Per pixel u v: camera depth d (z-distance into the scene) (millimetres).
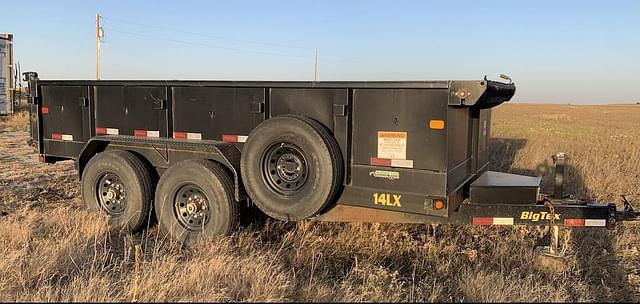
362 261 5172
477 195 4996
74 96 6789
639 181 9422
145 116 6219
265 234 5867
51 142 7113
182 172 5641
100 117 6605
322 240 5637
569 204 4961
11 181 9508
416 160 4715
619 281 4891
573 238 5863
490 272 4762
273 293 3902
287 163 5129
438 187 4648
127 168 6113
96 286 3949
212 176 5461
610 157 11422
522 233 5773
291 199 5008
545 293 4137
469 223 4938
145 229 6359
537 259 5070
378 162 4875
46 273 4367
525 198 4980
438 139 4609
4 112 23094
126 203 6207
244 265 4340
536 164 10344
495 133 18672
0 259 4547
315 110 5090
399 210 4820
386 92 4773
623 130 22047
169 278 4098
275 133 5012
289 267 4961
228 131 5641
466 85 4414
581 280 4832
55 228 5836
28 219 6086
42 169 10875
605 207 4906
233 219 5500
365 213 5059
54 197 8125
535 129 21859
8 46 23000
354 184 5008
